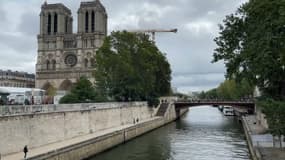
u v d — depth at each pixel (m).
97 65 82.50
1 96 58.16
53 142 42.28
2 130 32.81
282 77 32.31
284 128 29.86
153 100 97.31
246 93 129.75
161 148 50.81
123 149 49.66
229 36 36.88
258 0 30.45
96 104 57.56
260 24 31.12
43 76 153.25
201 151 48.44
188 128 83.19
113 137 50.78
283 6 25.80
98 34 150.12
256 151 36.56
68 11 166.50
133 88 80.94
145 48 89.62
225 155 45.25
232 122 102.62
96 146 43.97
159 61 99.50
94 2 153.38
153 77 89.69
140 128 66.62
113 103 65.75
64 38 154.50
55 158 33.62
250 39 33.62
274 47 29.19
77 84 71.25
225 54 36.94
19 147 35.31
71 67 151.88
